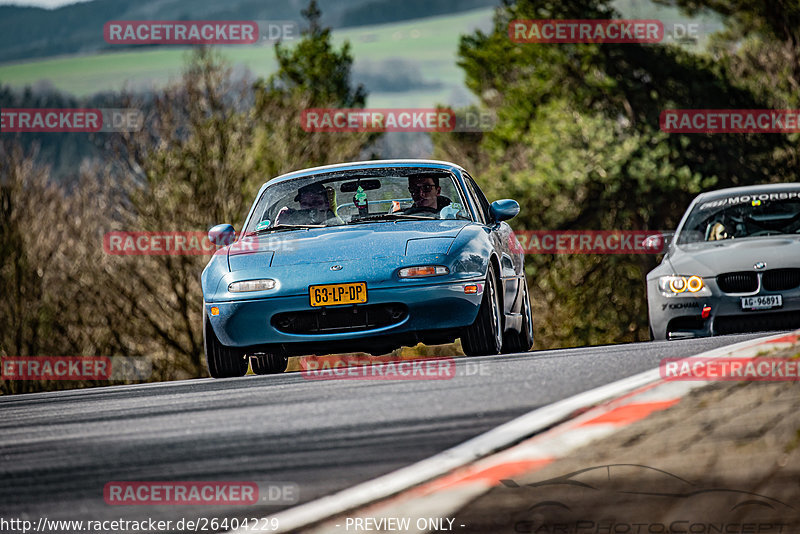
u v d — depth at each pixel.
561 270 113.12
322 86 196.50
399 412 16.30
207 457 13.77
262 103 98.75
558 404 15.67
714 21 120.44
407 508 10.04
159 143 91.81
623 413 14.31
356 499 10.77
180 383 27.14
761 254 32.44
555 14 126.50
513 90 141.00
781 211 35.50
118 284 91.06
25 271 91.19
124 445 15.27
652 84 123.19
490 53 157.12
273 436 14.99
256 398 19.77
